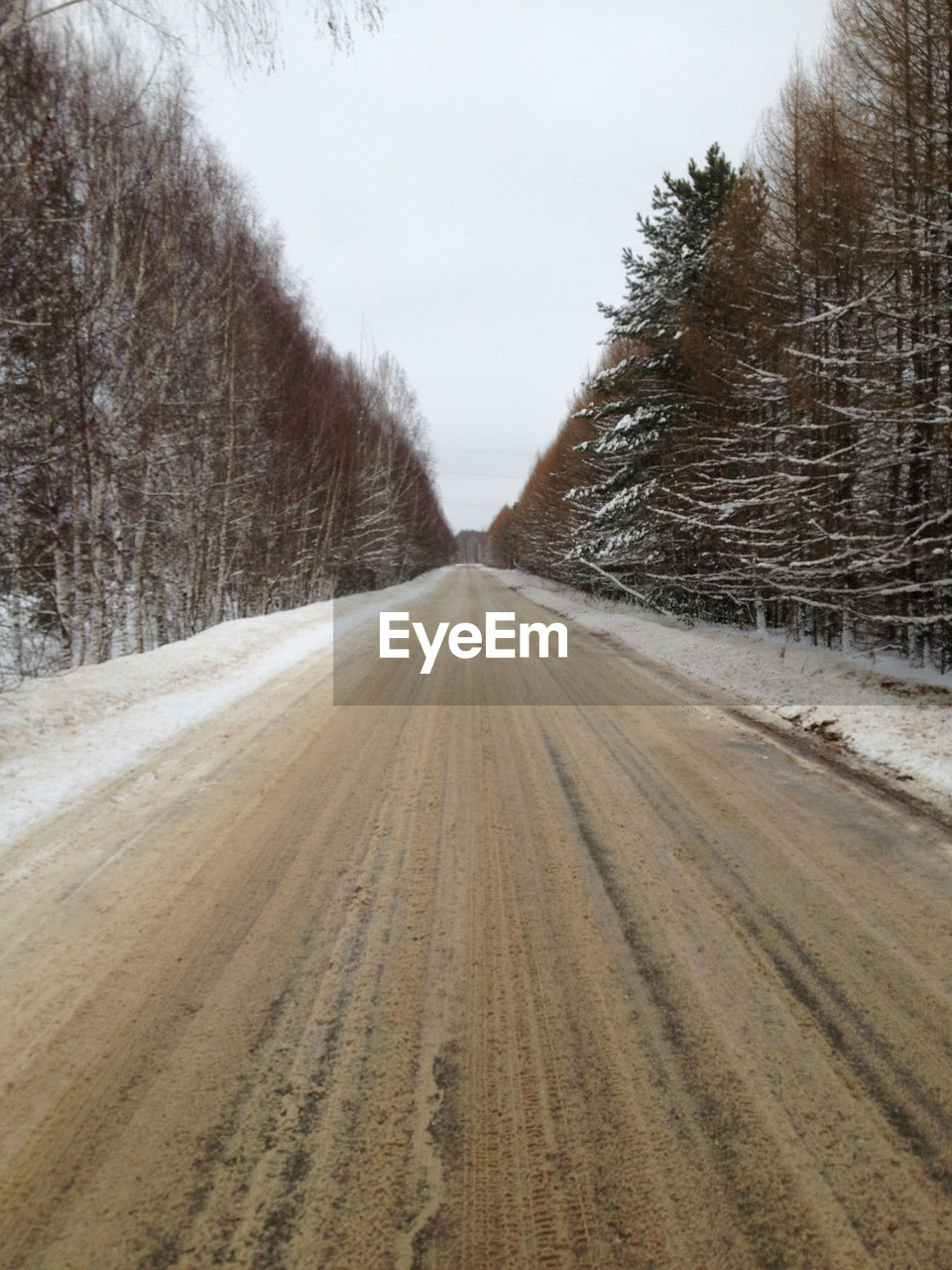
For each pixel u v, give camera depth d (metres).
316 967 2.55
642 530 15.06
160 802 4.11
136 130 10.69
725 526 10.36
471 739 5.53
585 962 2.58
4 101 6.96
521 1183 1.70
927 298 7.23
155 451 10.84
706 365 12.31
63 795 4.13
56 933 2.75
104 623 9.83
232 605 18.17
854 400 8.24
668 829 3.77
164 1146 1.79
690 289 13.30
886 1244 1.55
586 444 16.84
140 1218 1.60
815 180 8.88
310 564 22.05
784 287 9.73
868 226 7.60
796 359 9.32
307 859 3.41
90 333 8.89
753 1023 2.25
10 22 5.39
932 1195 1.66
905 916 2.89
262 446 15.81
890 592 7.60
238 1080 2.01
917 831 3.72
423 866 3.34
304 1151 1.78
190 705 6.33
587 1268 1.50
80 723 5.52
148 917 2.88
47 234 7.67
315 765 4.84
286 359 17.08
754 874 3.25
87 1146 1.79
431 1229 1.58
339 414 23.31
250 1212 1.62
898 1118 1.88
